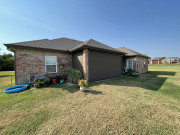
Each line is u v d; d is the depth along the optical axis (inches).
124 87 201.6
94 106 114.0
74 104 120.0
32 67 246.2
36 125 80.0
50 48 263.9
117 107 111.2
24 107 112.7
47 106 115.0
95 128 75.9
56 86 211.2
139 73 470.0
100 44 309.3
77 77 236.1
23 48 230.2
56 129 75.0
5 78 364.5
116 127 77.1
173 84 225.3
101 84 229.6
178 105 116.0
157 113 98.0
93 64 261.0
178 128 75.8
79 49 252.7
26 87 194.1
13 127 77.8
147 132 71.7
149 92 166.9
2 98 140.7
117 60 351.3
